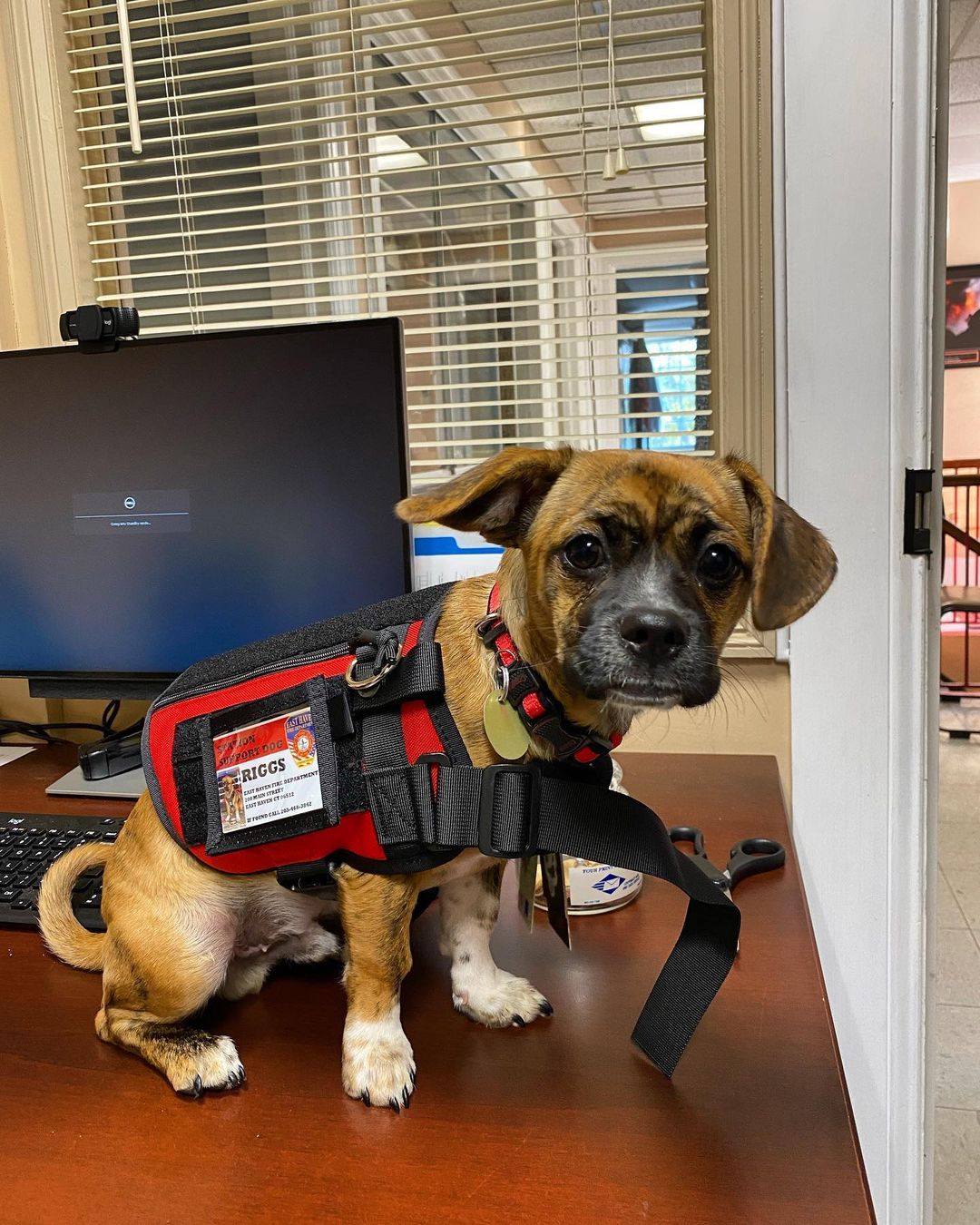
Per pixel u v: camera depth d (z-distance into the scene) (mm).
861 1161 616
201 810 800
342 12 1537
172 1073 720
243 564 1343
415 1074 723
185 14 1605
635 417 1550
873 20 684
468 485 730
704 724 1509
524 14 1628
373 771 719
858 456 790
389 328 1241
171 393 1321
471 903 814
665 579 729
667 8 1422
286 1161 637
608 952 899
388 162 1788
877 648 707
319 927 946
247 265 1686
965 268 6887
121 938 819
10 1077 746
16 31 1604
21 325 1689
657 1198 586
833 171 899
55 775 1436
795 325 1268
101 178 1722
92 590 1396
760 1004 789
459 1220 575
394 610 850
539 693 726
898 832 659
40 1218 592
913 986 667
